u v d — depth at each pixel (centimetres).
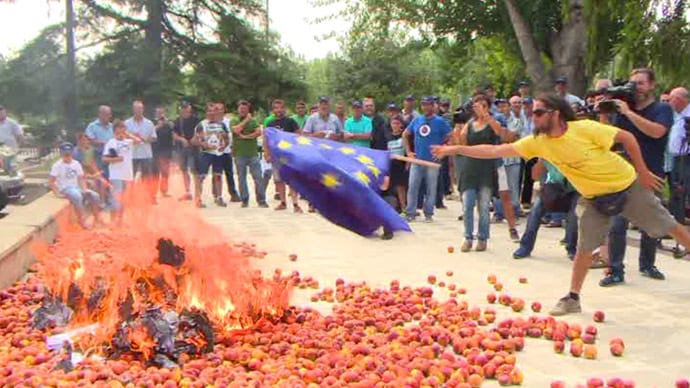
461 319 640
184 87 3259
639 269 854
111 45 3219
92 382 483
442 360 530
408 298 708
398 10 2077
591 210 680
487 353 549
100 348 550
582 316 680
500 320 668
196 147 1525
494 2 1977
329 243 1077
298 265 913
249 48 3378
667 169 1116
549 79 1744
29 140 3053
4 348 555
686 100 1059
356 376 488
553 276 850
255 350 544
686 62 1241
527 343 604
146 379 481
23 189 1532
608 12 1423
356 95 3659
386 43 2397
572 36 1672
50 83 3219
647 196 672
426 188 1289
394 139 1360
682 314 686
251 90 3369
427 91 3650
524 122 1281
